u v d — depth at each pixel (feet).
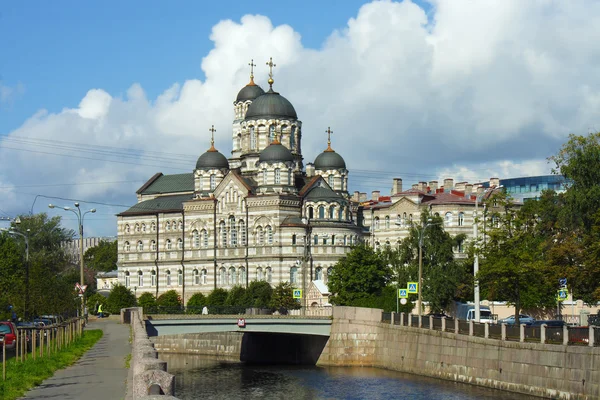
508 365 261.24
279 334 422.82
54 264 626.64
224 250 568.00
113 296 576.61
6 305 338.54
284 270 533.14
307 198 546.67
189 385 321.52
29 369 184.65
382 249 567.59
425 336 320.91
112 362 215.72
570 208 311.88
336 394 285.23
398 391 282.15
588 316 325.21
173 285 603.67
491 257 310.45
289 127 575.79
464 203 556.10
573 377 229.04
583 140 318.45
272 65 590.96
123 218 633.61
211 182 587.68
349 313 382.22
